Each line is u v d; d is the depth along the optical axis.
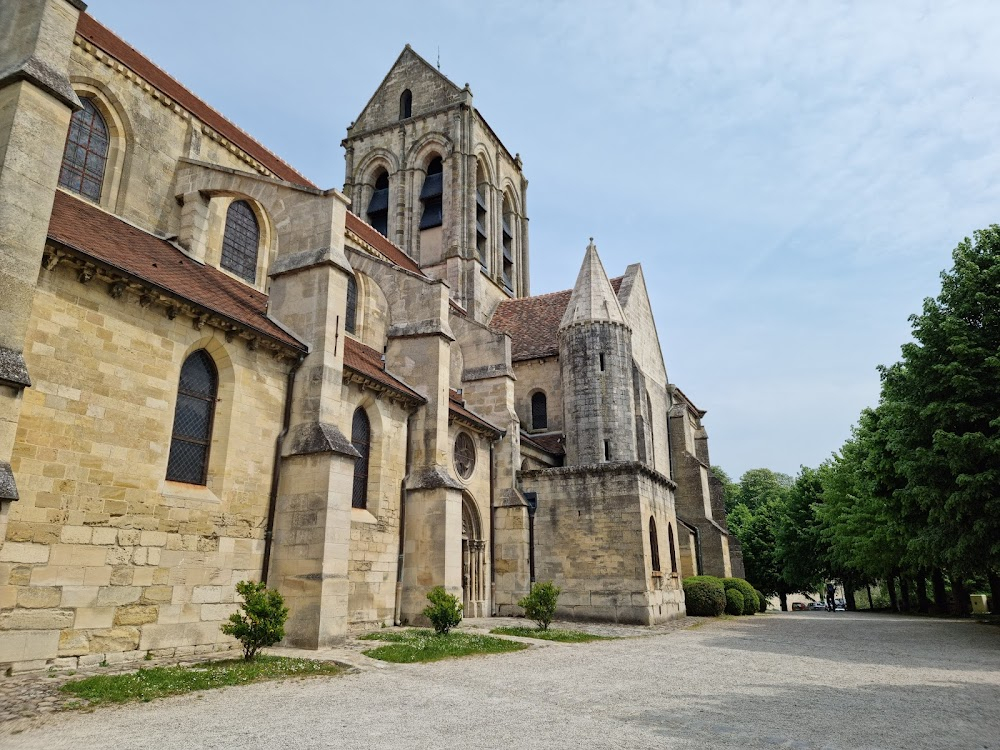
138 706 8.97
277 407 16.53
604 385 33.06
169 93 20.73
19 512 10.75
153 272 14.33
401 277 24.14
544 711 9.01
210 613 14.01
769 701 9.98
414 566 20.78
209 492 14.59
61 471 11.46
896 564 38.44
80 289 12.23
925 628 25.64
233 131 24.88
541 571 25.86
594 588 24.84
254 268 22.56
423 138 47.38
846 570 51.59
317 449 15.77
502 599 25.80
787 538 54.41
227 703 9.27
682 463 40.34
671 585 28.03
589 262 36.41
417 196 46.84
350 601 18.45
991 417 20.70
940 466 21.36
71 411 11.77
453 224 44.41
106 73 18.73
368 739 7.39
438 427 21.94
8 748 6.92
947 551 21.03
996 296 21.94
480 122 49.16
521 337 39.91
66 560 11.36
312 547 15.28
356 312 27.20
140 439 12.99
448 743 7.24
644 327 40.69
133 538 12.59
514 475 27.23
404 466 21.73
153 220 19.59
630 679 11.90
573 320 34.44
